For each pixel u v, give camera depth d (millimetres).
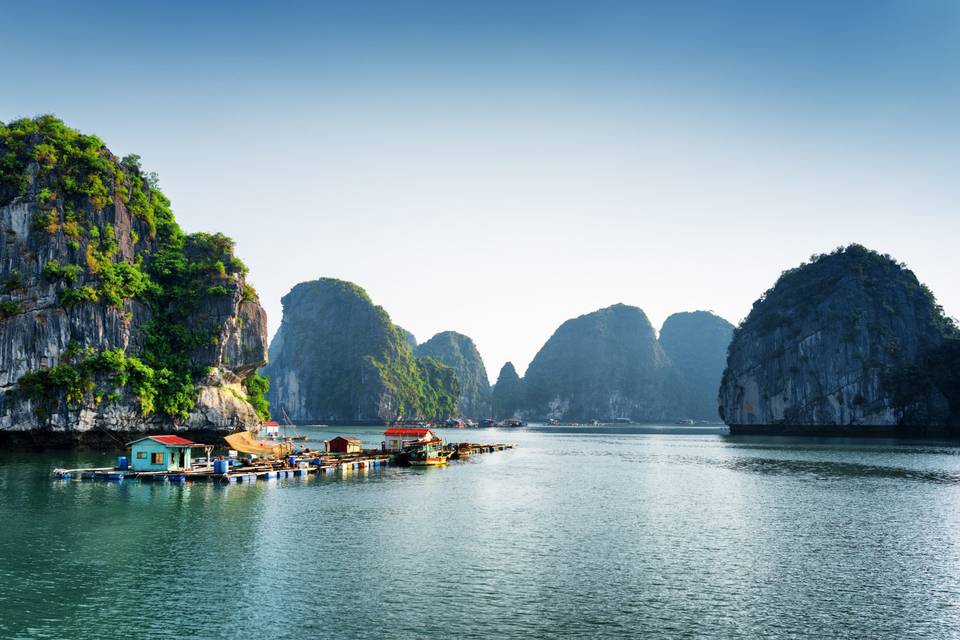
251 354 128000
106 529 43938
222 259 126812
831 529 48625
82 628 27172
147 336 112250
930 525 50188
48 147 106312
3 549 38438
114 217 112750
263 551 39250
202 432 116438
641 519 52250
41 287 99812
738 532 47438
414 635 27203
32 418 95688
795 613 30547
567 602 31562
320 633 27172
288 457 86312
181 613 28984
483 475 85688
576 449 152500
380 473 84812
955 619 29984
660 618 29672
